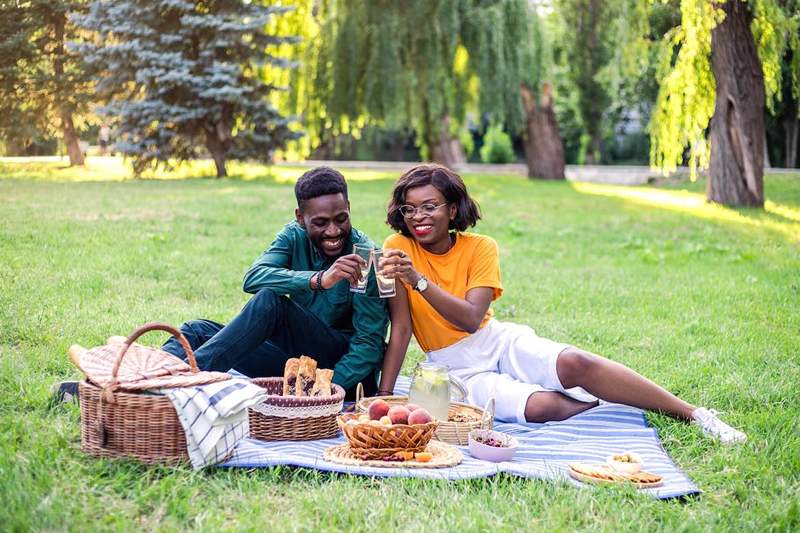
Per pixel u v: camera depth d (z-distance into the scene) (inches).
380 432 126.6
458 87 852.0
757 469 134.1
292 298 159.5
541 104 943.0
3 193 542.9
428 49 799.7
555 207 643.5
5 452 120.6
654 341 239.0
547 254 420.8
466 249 162.9
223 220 467.5
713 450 145.2
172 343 150.2
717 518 114.0
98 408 123.6
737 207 631.2
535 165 962.1
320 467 123.8
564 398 157.8
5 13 834.2
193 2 764.0
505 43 833.5
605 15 931.3
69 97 856.9
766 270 371.2
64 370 178.2
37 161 993.5
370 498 115.6
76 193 571.2
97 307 239.3
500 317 270.1
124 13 748.0
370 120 832.3
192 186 681.0
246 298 277.3
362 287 144.9
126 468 121.0
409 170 160.7
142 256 331.3
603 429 151.1
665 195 779.4
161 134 767.1
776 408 173.8
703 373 202.1
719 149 638.5
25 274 274.4
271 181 767.7
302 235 160.7
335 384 148.8
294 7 776.3
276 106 882.1
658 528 110.0
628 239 475.5
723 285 331.9
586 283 335.3
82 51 766.5
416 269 161.9
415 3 798.5
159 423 122.0
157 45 754.2
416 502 116.0
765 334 249.1
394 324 160.7
